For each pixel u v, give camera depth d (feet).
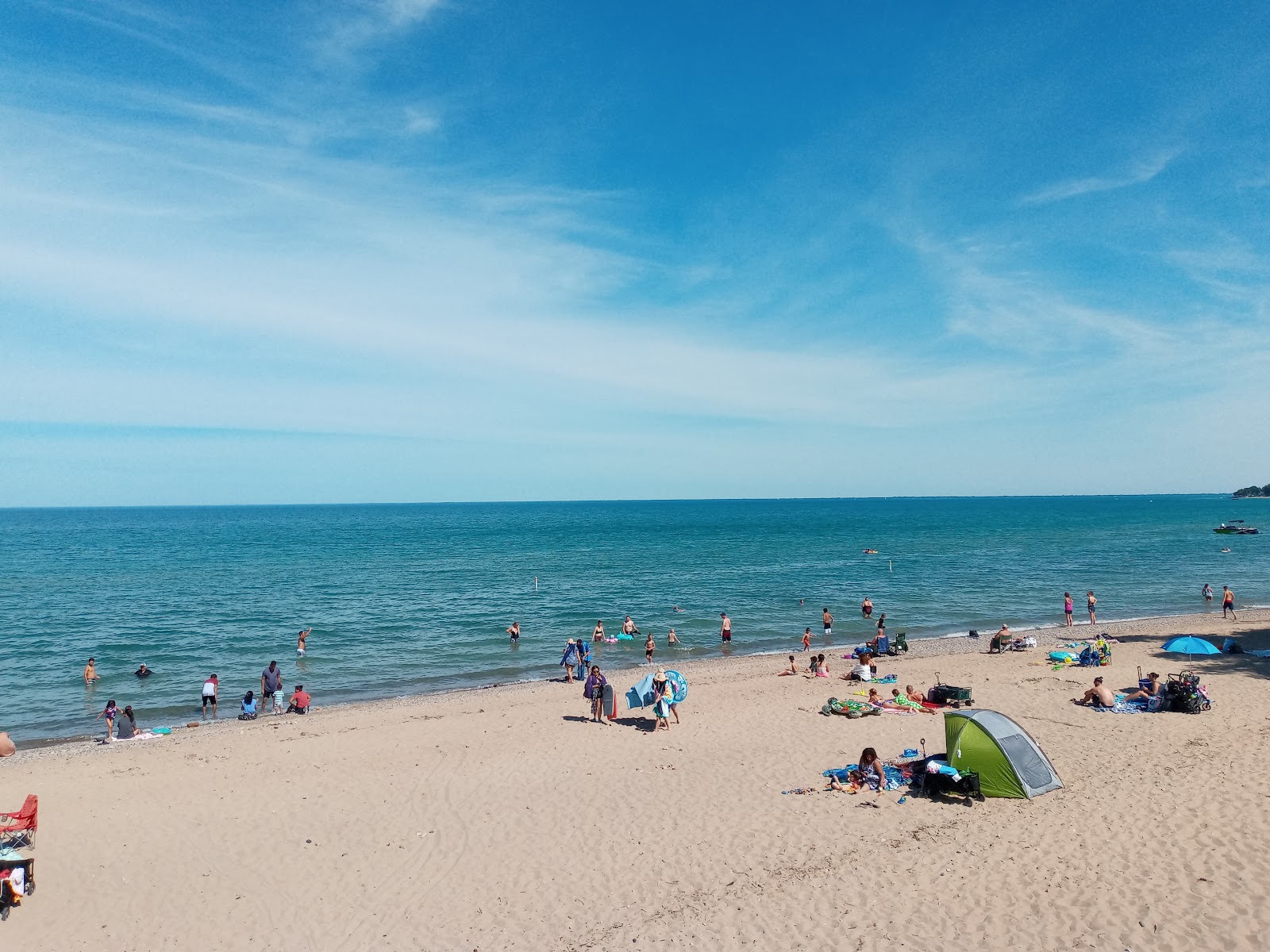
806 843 44.98
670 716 75.20
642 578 222.89
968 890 38.55
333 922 38.99
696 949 34.94
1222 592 185.06
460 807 53.36
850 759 60.03
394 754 65.92
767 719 72.95
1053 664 97.30
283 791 57.52
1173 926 34.06
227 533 490.49
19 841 45.42
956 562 262.88
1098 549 311.68
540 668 115.14
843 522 594.24
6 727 87.76
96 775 63.05
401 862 45.34
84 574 242.99
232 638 137.69
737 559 278.67
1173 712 69.31
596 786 56.29
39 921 39.50
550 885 41.78
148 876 44.27
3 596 191.93
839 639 134.51
